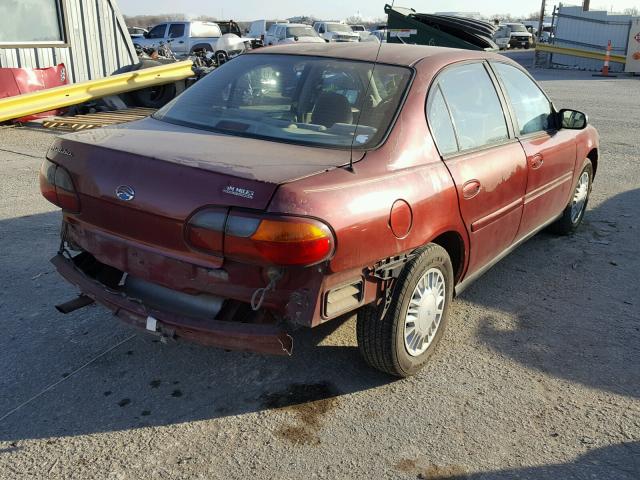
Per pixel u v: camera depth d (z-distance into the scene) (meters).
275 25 27.70
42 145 8.93
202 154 2.83
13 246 5.04
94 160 2.90
